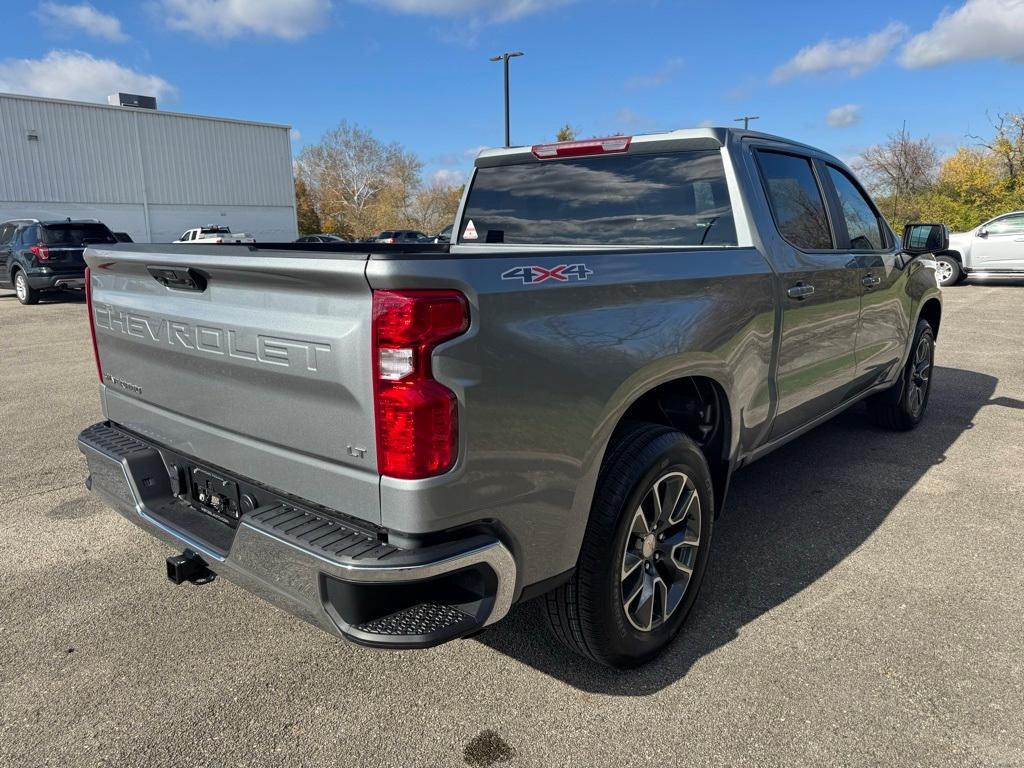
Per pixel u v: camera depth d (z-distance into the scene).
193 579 2.43
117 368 2.86
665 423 2.94
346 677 2.57
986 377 7.38
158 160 31.38
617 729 2.28
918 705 2.37
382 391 1.81
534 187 3.85
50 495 4.32
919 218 34.28
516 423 1.98
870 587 3.15
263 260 1.99
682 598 2.71
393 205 69.62
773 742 2.22
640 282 2.39
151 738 2.26
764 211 3.24
